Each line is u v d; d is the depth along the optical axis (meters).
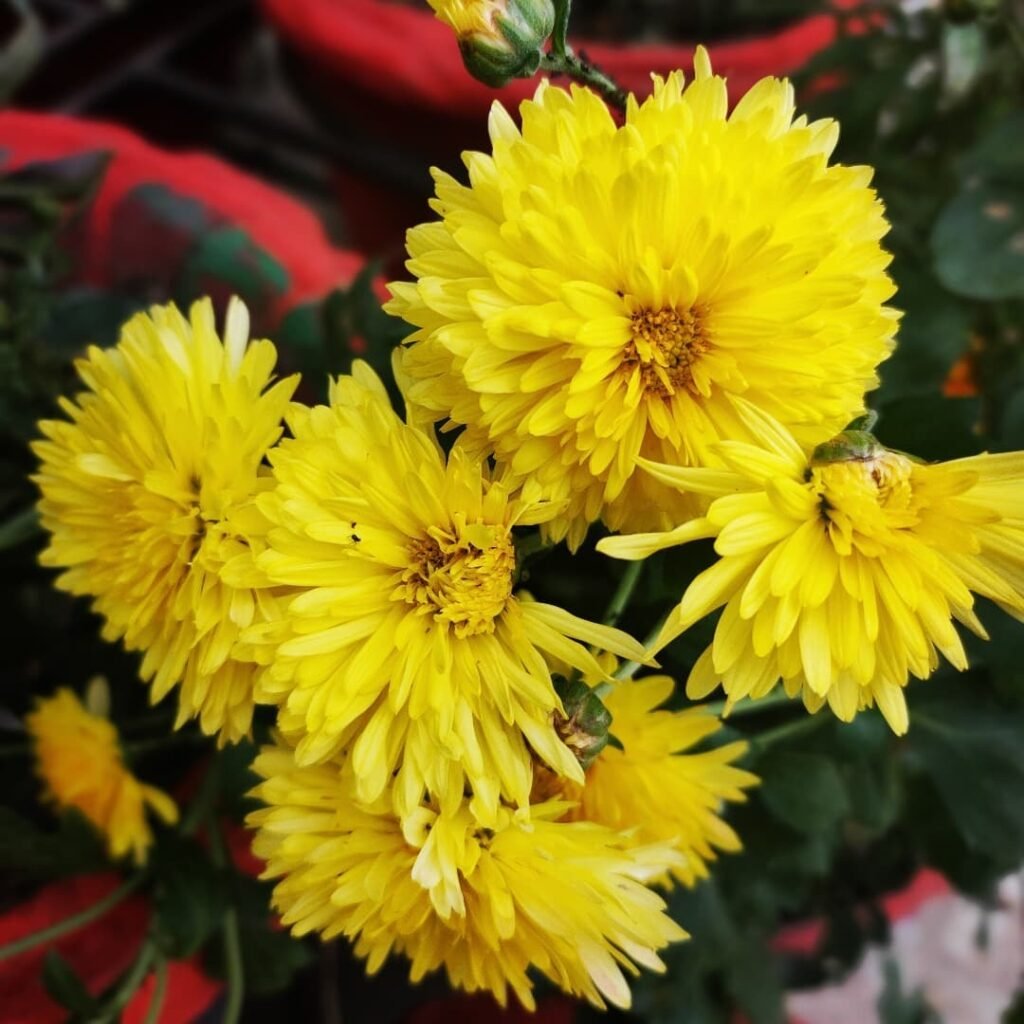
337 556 0.15
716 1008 0.33
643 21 0.54
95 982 0.25
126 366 0.18
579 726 0.16
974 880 0.31
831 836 0.29
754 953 0.33
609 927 0.16
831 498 0.14
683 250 0.15
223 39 0.60
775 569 0.14
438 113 0.45
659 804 0.18
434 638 0.15
